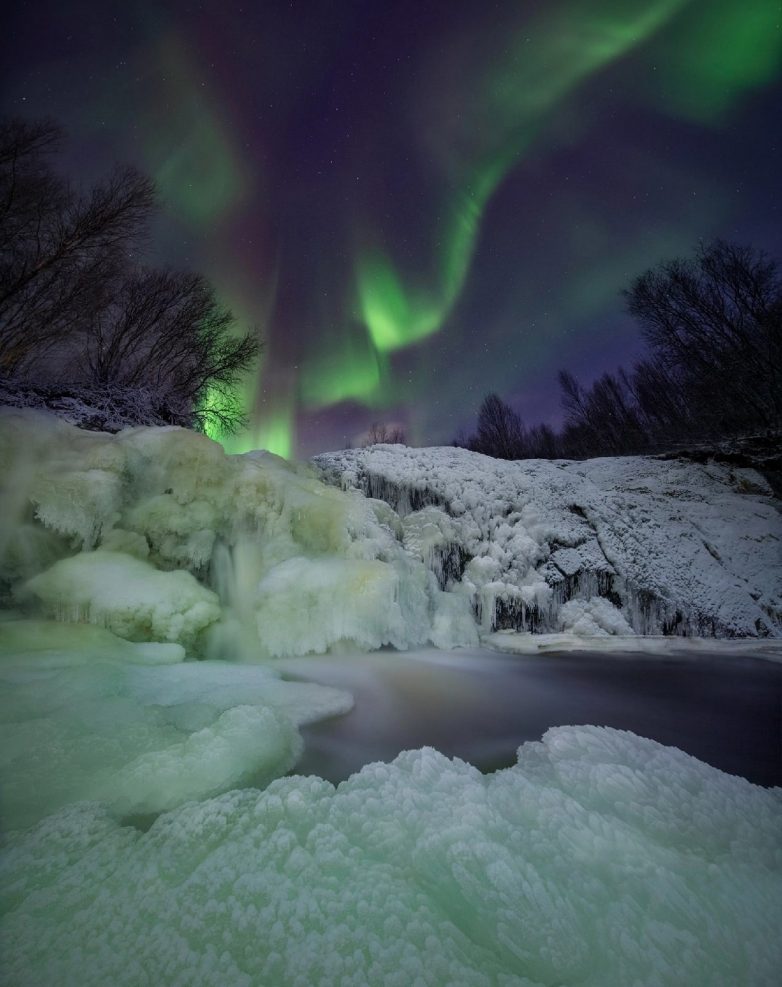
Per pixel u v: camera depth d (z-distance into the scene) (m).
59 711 2.51
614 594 5.81
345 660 4.41
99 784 1.98
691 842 1.72
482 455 8.20
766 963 1.24
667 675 4.16
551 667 4.38
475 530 6.39
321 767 2.43
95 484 4.28
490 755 2.64
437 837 1.68
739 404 12.52
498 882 1.47
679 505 6.92
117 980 1.15
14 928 1.29
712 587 5.75
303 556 5.02
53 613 3.91
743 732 3.00
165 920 1.32
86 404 6.66
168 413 8.02
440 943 1.26
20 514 4.10
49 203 7.63
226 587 4.99
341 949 1.23
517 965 1.23
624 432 20.52
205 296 9.64
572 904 1.41
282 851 1.60
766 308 11.52
